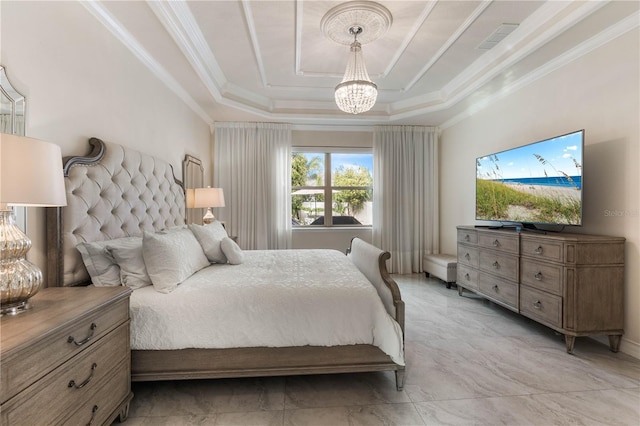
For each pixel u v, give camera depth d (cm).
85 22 196
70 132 183
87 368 121
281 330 169
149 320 164
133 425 150
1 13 141
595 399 170
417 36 274
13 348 86
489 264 313
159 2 203
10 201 106
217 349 169
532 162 283
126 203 221
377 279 208
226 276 206
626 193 224
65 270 169
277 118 459
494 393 176
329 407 164
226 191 475
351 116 463
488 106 386
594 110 247
